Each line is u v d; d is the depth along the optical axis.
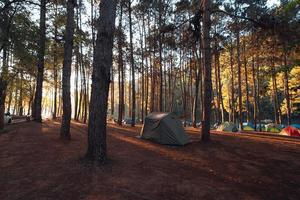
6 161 8.47
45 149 10.06
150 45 15.45
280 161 10.11
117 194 6.32
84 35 18.55
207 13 13.09
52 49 20.38
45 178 7.10
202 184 7.48
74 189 6.49
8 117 22.08
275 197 7.04
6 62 20.47
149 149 11.41
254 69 28.25
